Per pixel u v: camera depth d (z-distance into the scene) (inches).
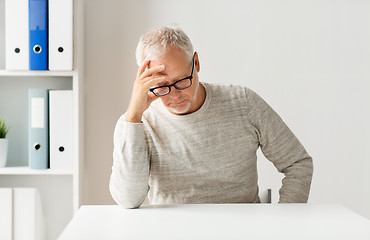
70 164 88.4
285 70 98.6
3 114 97.3
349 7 98.3
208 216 43.6
